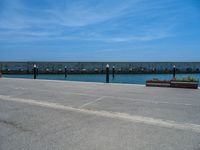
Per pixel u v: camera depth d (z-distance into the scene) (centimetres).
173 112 631
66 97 909
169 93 1005
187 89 1150
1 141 412
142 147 379
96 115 598
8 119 561
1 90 1147
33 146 387
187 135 438
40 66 5166
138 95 950
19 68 4562
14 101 820
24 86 1343
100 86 1335
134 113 619
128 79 2583
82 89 1179
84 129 477
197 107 698
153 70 4091
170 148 374
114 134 444
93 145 389
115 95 953
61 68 4681
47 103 777
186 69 4381
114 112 632
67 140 414
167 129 475
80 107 706
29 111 651
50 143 400
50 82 1638
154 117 575
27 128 487
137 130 468
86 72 3934
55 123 523
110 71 3953
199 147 379
